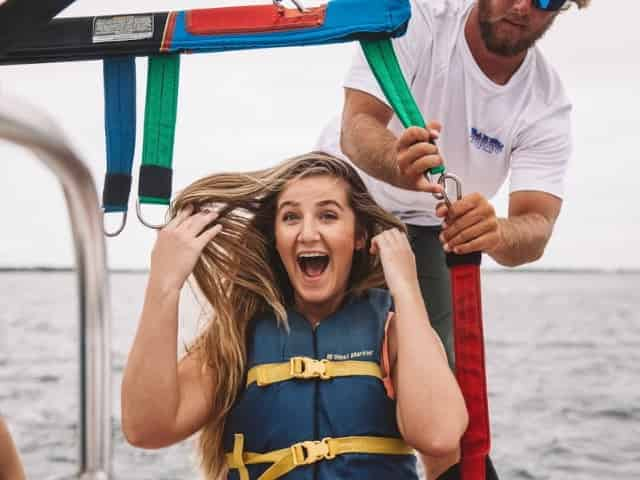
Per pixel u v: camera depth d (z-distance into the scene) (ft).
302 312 7.93
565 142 9.80
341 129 9.37
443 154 9.74
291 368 7.44
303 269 7.83
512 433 30.63
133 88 7.34
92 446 4.83
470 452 7.23
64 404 32.14
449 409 7.04
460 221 7.16
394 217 8.07
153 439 7.31
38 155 4.25
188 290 7.98
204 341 7.87
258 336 7.73
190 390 7.63
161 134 7.25
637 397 36.58
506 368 45.34
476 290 7.27
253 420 7.42
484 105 9.52
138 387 7.21
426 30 9.44
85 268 4.73
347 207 7.82
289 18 7.05
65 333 50.37
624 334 59.36
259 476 7.34
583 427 31.45
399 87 7.09
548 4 8.75
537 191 9.62
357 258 8.07
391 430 7.33
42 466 24.09
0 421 7.08
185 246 7.43
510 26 8.98
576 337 57.77
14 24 5.63
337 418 7.27
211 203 7.87
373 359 7.48
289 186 7.82
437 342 7.38
